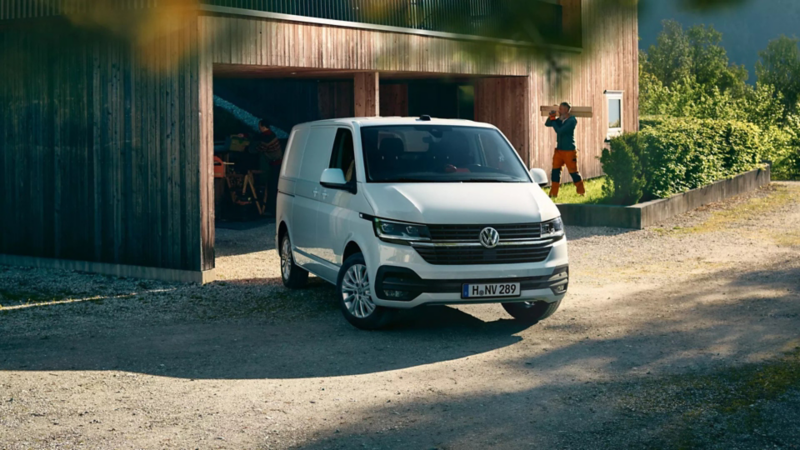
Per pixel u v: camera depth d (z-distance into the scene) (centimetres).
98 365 636
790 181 2222
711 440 434
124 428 471
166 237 1047
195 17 982
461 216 691
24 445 439
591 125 2195
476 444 435
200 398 537
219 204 1662
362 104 1366
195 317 837
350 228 748
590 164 2197
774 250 1188
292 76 1587
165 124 1032
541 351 657
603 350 654
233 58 1048
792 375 558
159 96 1034
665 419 472
